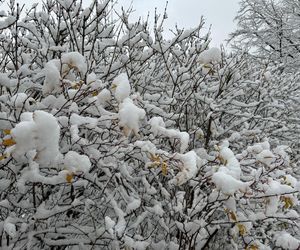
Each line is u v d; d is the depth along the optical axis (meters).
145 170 3.14
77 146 2.51
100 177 2.95
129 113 2.17
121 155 2.58
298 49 10.82
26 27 3.38
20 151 1.76
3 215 2.79
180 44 4.46
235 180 2.20
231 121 4.63
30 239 2.47
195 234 2.92
